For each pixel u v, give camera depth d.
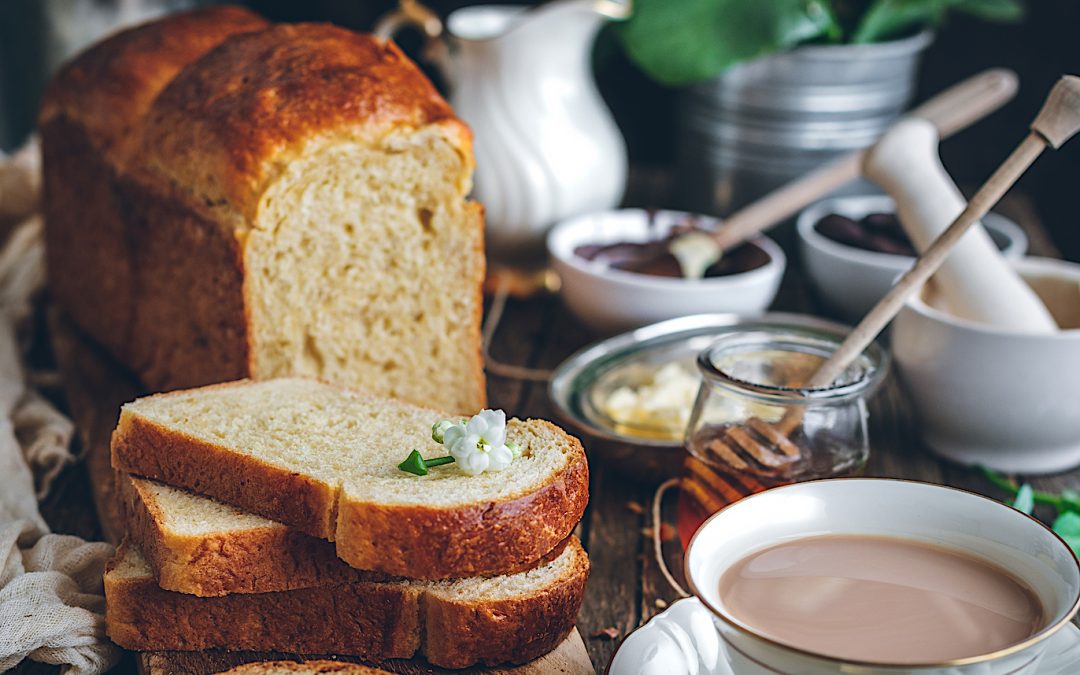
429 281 0.79
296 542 0.64
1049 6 1.16
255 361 0.77
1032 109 1.21
